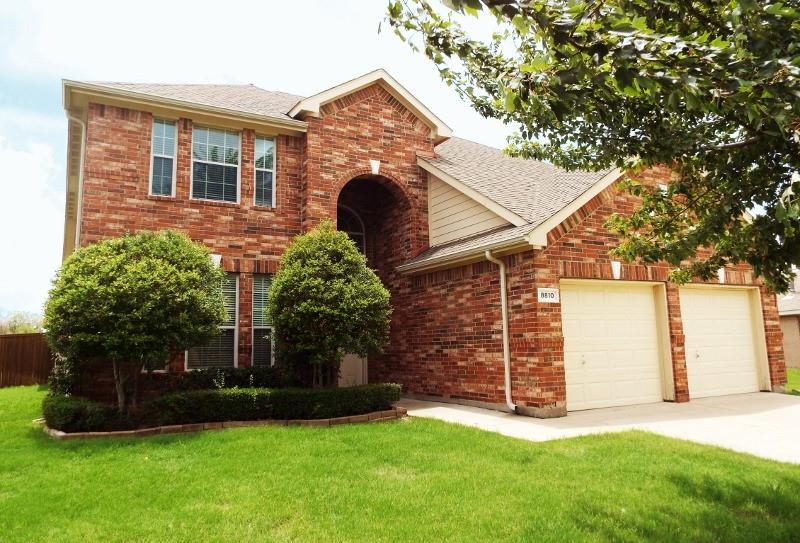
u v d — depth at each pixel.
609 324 11.05
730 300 13.04
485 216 11.92
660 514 4.70
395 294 14.25
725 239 4.89
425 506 4.93
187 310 8.88
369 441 7.47
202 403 9.12
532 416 9.68
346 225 15.60
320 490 5.40
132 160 11.32
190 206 11.74
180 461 6.54
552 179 13.05
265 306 12.21
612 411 10.24
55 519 4.73
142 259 8.86
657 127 4.65
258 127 12.66
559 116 3.22
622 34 2.87
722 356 12.59
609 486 5.45
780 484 5.44
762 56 3.06
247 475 5.93
